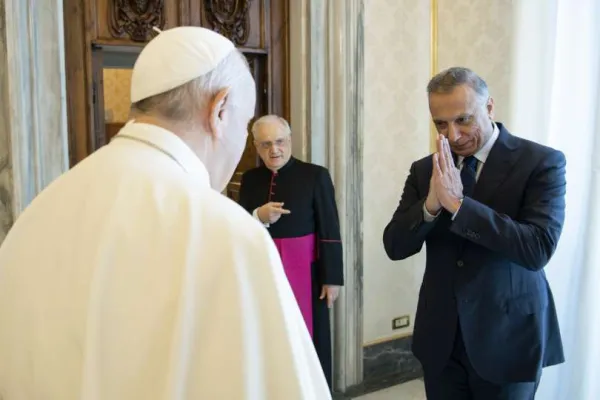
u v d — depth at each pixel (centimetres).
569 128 263
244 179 273
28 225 81
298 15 295
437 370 173
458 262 169
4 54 216
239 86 87
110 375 68
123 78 287
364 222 319
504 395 167
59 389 70
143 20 270
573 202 263
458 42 330
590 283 253
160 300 70
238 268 72
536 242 156
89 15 259
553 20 266
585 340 255
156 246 72
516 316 165
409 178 191
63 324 71
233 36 291
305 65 295
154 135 81
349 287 309
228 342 70
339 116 296
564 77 264
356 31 296
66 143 232
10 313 77
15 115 218
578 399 256
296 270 254
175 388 68
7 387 76
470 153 172
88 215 75
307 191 260
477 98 163
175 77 82
